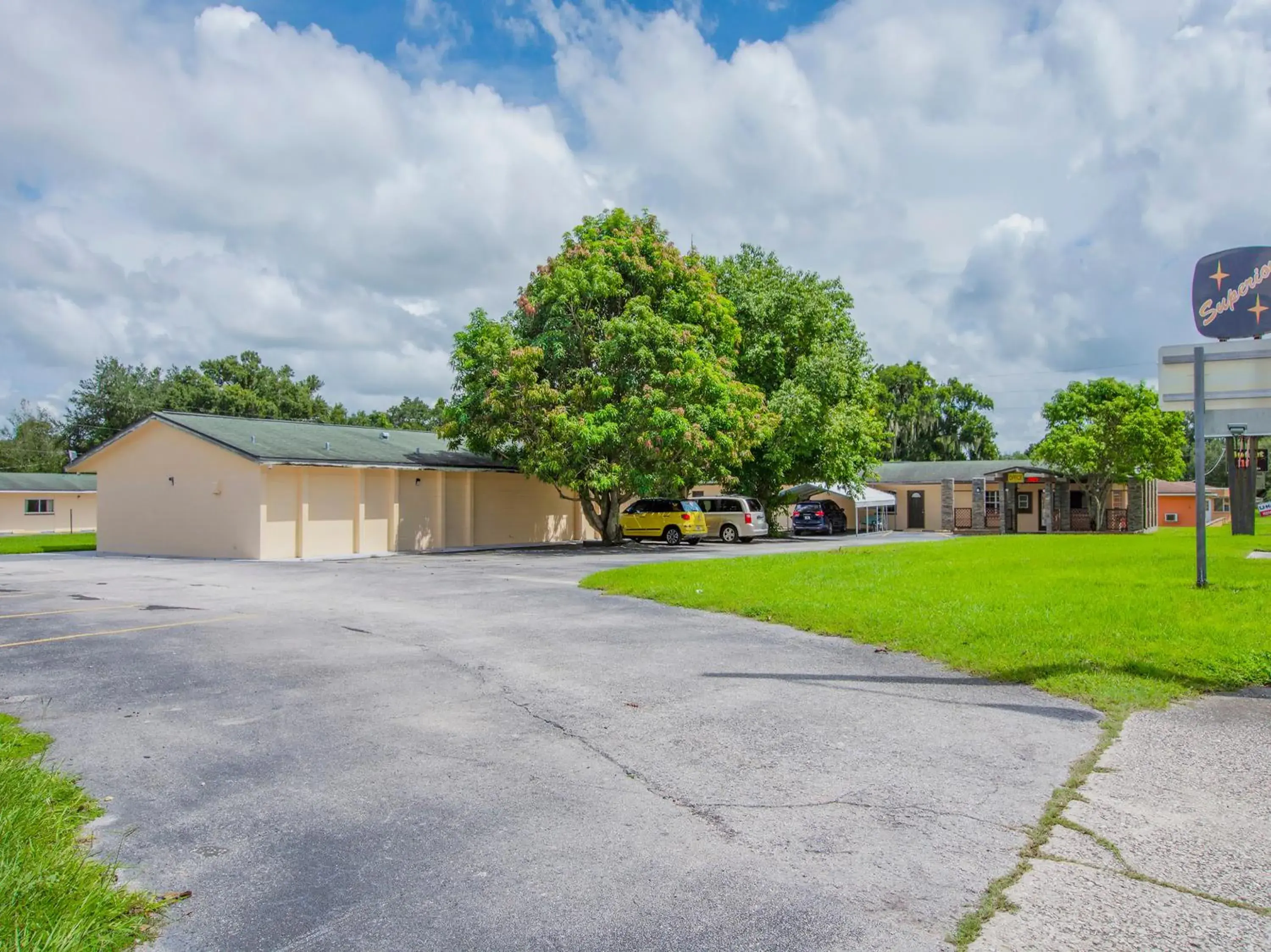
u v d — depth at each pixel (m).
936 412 66.25
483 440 24.77
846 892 3.36
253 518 21.34
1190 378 11.09
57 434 70.25
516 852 3.76
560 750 5.19
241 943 3.01
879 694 6.46
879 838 3.87
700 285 26.91
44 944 2.82
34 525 48.56
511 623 9.94
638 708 6.14
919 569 14.38
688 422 23.58
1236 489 14.33
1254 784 4.46
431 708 6.19
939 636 8.23
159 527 23.50
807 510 38.34
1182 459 38.09
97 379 61.81
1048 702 6.18
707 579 13.27
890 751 5.10
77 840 3.85
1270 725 5.52
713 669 7.39
